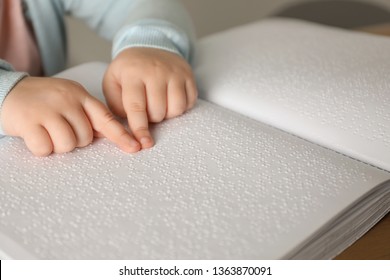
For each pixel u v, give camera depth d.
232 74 0.54
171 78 0.49
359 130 0.43
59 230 0.34
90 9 0.72
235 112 0.48
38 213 0.35
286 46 0.60
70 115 0.43
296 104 0.48
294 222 0.33
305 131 0.44
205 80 0.54
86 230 0.33
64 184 0.38
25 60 0.70
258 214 0.34
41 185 0.38
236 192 0.36
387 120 0.44
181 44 0.57
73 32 1.02
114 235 0.33
